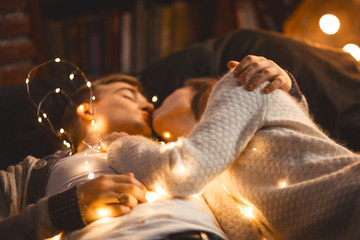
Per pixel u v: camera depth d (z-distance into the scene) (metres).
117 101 1.36
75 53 2.37
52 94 1.64
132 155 0.97
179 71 1.70
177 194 0.89
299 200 0.84
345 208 0.79
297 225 0.85
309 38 2.23
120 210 0.85
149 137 1.40
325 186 0.82
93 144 1.23
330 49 1.68
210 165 0.88
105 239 0.80
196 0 2.44
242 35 1.71
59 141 1.48
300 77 1.49
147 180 0.91
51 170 1.09
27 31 2.30
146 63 2.42
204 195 1.06
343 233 0.80
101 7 2.53
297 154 0.93
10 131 1.54
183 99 1.38
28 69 2.30
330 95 1.46
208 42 1.79
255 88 0.99
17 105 1.60
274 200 0.88
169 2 2.52
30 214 0.89
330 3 2.18
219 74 1.64
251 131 0.95
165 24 2.41
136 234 0.79
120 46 2.40
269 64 1.05
